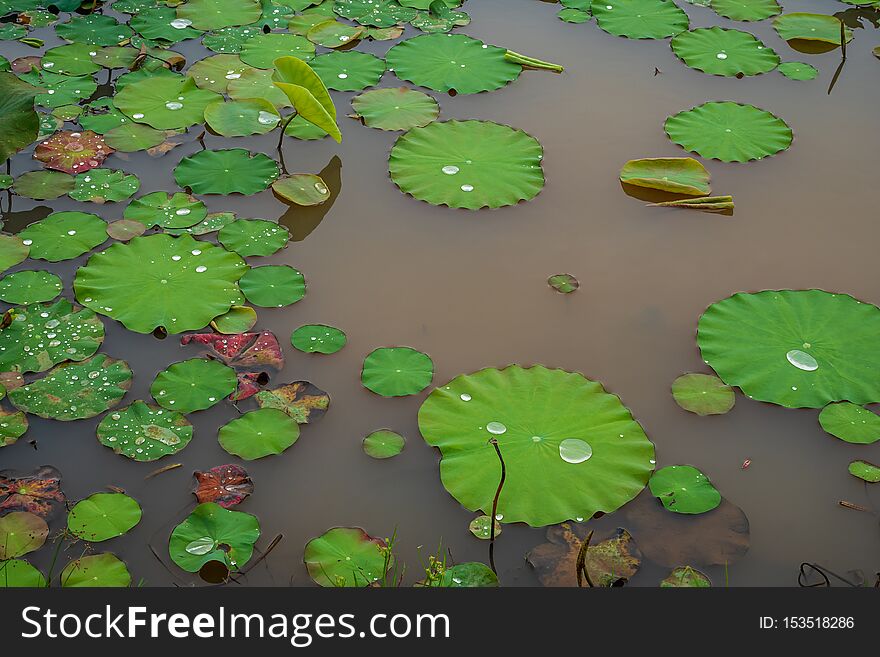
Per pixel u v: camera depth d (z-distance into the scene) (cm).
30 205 321
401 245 317
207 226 315
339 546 220
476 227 326
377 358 270
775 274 311
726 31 445
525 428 248
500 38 436
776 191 350
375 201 335
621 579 216
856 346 278
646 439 247
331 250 313
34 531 219
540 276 307
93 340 269
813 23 458
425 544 223
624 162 359
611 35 443
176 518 226
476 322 288
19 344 266
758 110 389
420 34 436
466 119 376
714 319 288
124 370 262
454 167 348
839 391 264
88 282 288
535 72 412
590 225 330
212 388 257
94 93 382
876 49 442
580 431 248
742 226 332
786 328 284
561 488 233
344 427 251
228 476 234
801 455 250
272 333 277
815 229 332
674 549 223
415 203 335
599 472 237
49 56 399
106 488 231
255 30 430
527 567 219
